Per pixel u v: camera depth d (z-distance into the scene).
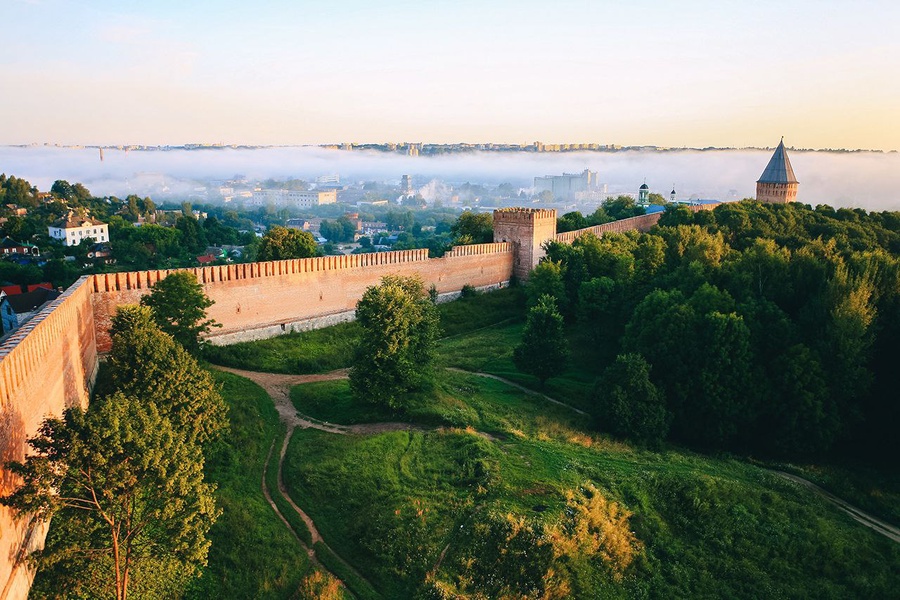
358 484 37.38
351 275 75.69
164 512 24.39
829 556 35.91
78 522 24.45
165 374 36.16
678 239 89.06
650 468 41.78
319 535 34.19
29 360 27.48
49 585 24.48
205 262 154.50
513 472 38.00
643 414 49.44
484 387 57.88
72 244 164.62
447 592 29.03
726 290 59.28
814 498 41.91
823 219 107.62
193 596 29.05
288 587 30.27
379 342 48.38
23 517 24.20
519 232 99.75
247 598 29.45
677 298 61.03
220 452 40.03
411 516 34.06
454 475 38.06
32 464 22.03
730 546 35.66
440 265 87.69
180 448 26.42
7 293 100.94
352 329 72.44
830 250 74.12
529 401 55.44
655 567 33.50
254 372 57.97
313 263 71.12
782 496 41.25
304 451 42.19
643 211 147.00
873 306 54.03
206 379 38.91
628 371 50.84
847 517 40.59
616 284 79.19
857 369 50.94
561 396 57.91
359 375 48.62
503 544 31.58
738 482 41.59
